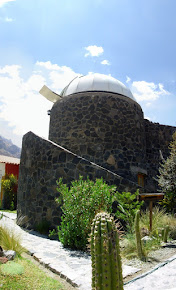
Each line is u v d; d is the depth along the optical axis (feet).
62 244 19.13
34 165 28.53
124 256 16.02
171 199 24.23
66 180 24.44
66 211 19.13
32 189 28.02
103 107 33.17
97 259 7.17
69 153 25.02
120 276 7.20
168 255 16.08
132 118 34.91
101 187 19.07
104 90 34.88
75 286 11.33
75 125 33.55
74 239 17.89
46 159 26.81
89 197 18.74
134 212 20.12
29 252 16.07
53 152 26.32
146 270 13.47
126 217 20.70
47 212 25.02
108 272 6.87
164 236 19.48
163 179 25.70
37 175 27.61
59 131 35.01
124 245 17.30
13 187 57.06
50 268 13.51
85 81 36.68
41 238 21.47
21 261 13.92
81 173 23.94
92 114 32.91
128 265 14.46
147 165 38.55
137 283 11.55
